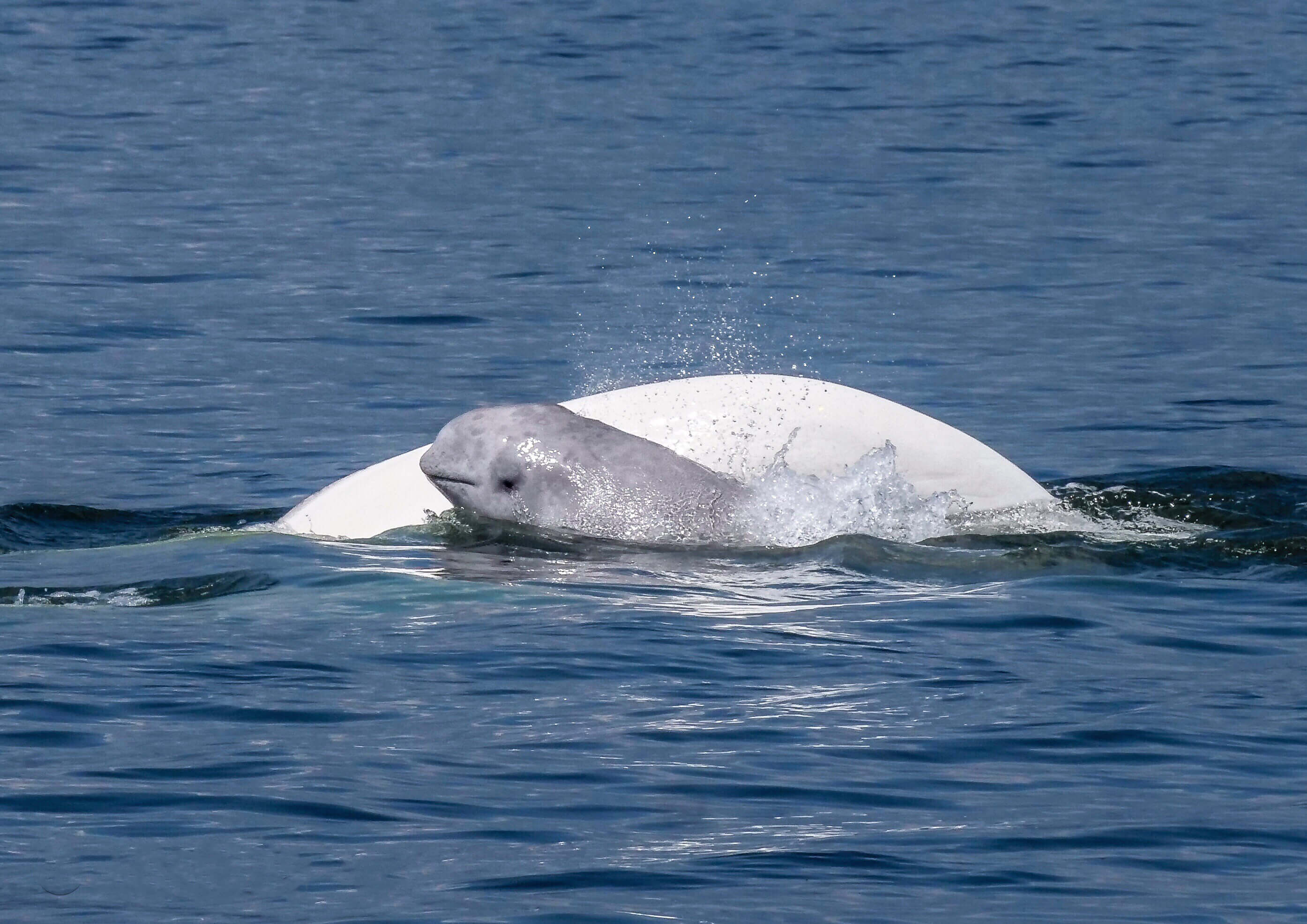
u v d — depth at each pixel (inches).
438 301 3358.8
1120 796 1215.6
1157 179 4564.5
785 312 3287.4
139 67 6215.6
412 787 1222.9
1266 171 4655.5
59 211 4094.5
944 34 7194.9
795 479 1886.1
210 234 3902.6
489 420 1915.6
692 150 4963.1
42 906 1043.3
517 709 1371.8
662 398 1980.8
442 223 4067.4
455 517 1911.9
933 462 1929.1
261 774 1243.8
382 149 4963.1
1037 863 1115.9
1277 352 2989.7
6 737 1310.3
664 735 1321.4
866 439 1930.4
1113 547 1824.6
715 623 1588.3
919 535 1866.4
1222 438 2485.2
